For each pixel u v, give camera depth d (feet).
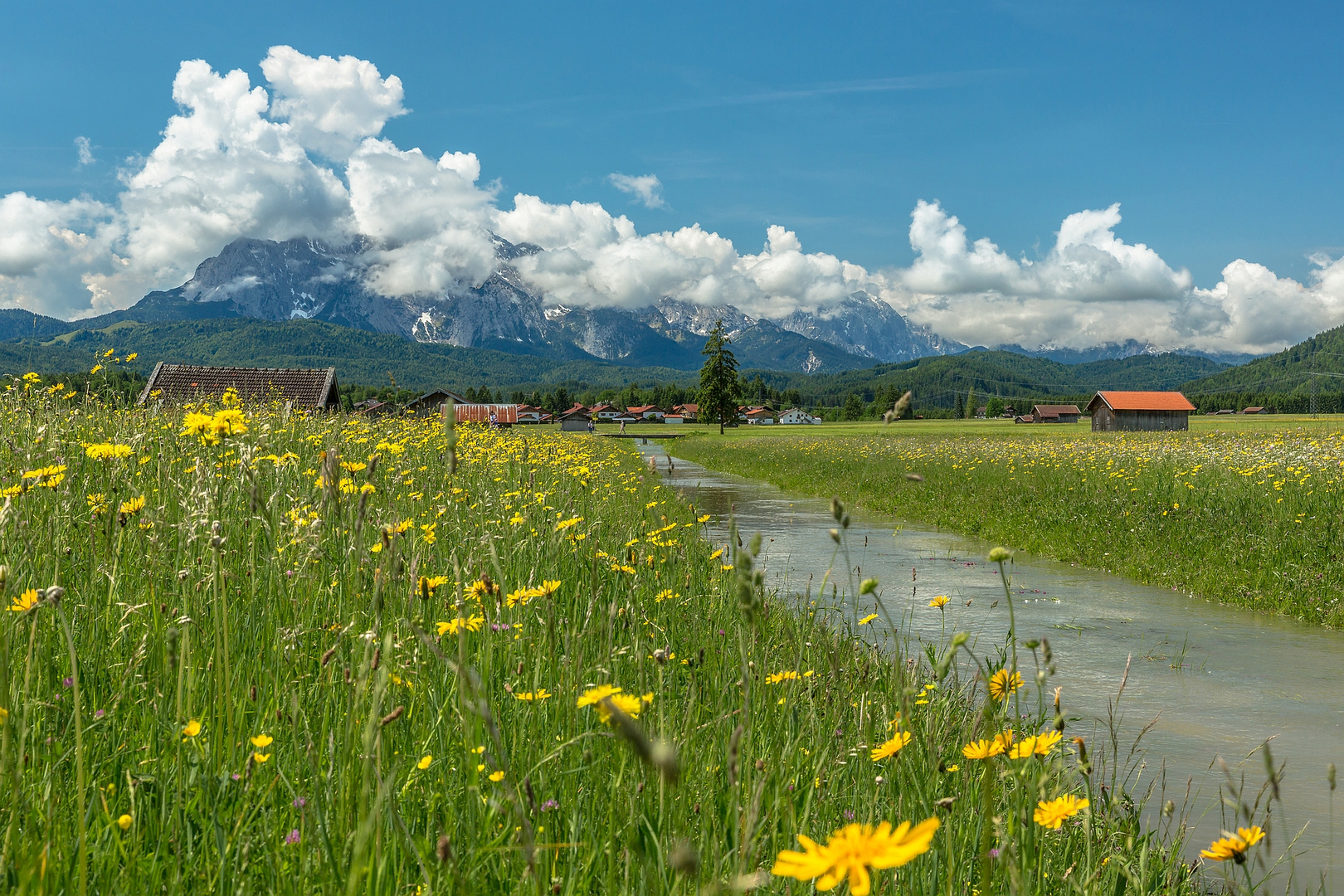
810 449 120.78
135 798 6.10
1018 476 61.77
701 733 8.58
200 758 6.66
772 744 8.13
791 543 40.06
